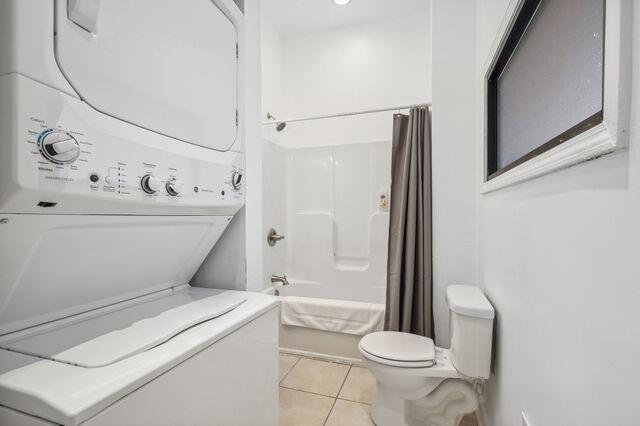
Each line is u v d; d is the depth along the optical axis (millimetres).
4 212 542
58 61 583
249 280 1273
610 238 559
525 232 1015
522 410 1023
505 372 1236
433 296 2016
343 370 2193
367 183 3018
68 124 594
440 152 1999
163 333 743
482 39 1756
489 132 1608
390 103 3139
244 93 1242
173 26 870
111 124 685
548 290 829
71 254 715
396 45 3113
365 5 2932
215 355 791
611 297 555
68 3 597
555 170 778
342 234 3090
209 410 766
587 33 689
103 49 670
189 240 1065
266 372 1044
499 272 1350
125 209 749
